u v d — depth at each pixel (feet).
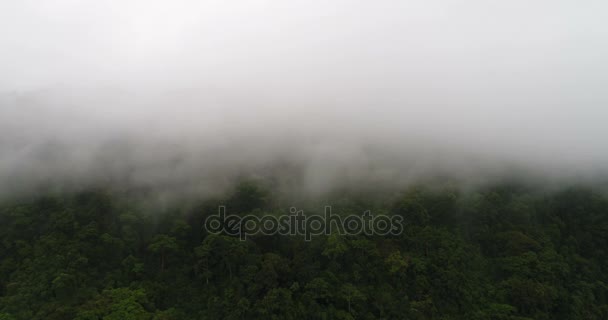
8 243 142.00
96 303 129.70
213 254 154.92
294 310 136.36
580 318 153.38
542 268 158.92
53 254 138.62
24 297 126.41
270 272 142.61
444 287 151.74
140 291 140.36
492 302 152.56
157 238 158.92
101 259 146.61
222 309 140.05
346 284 145.69
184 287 152.56
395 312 142.72
